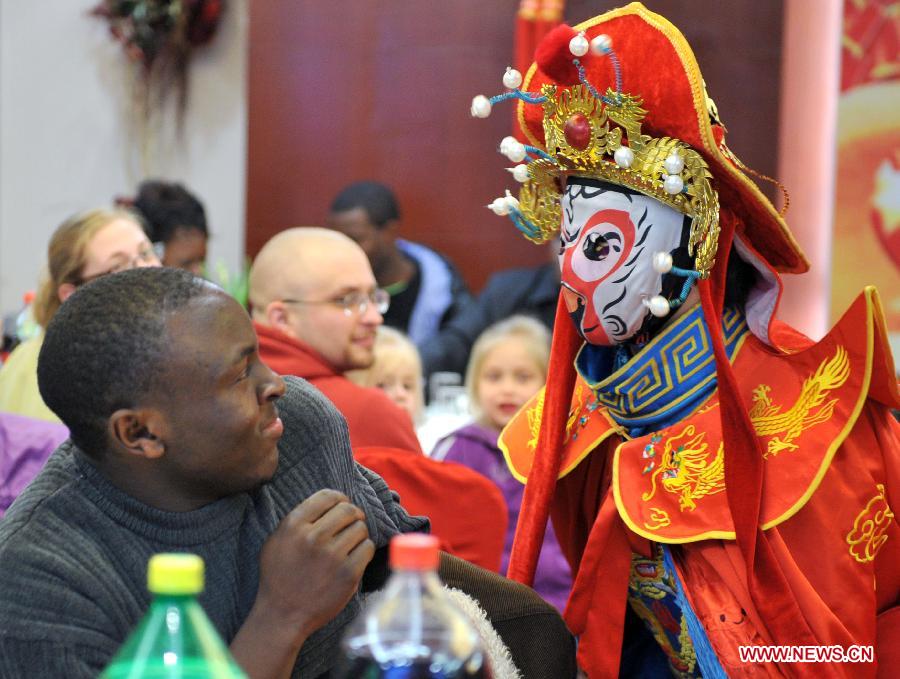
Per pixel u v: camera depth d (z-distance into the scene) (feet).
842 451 7.39
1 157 22.30
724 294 7.62
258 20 24.23
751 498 7.18
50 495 6.15
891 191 20.26
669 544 7.70
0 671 5.73
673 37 7.09
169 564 4.64
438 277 20.57
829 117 21.01
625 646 8.80
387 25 24.38
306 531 6.05
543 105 7.62
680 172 7.18
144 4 21.84
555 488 8.59
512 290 20.25
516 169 7.87
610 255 7.45
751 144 23.09
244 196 23.06
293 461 6.89
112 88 22.34
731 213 7.47
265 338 11.19
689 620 7.55
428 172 24.59
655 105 7.21
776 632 7.14
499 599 7.13
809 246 21.02
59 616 5.76
